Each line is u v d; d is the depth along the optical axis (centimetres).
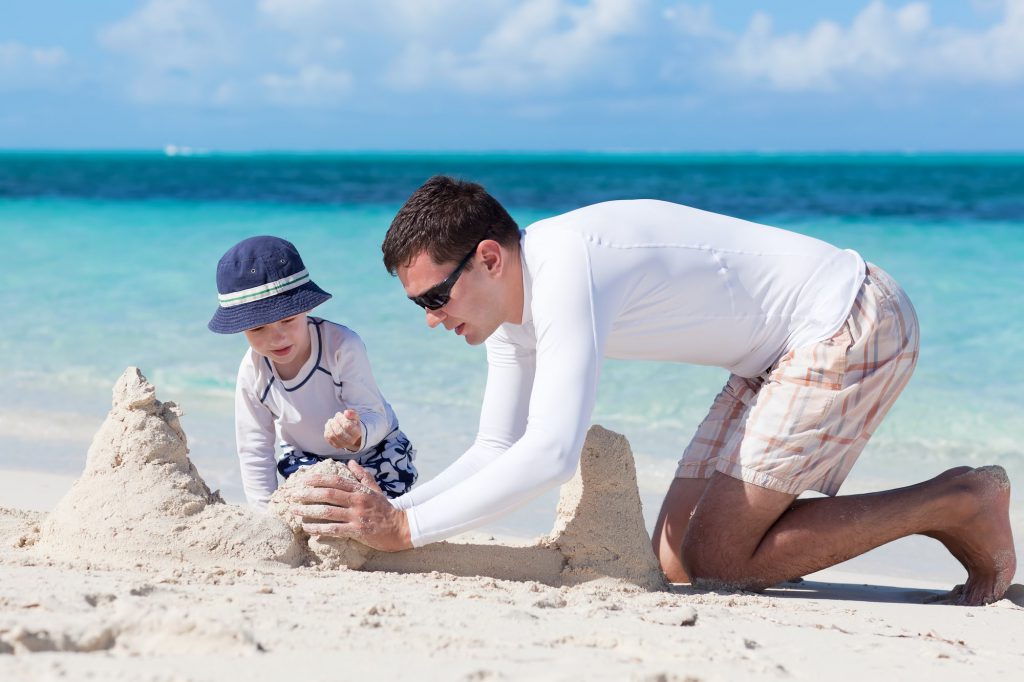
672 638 229
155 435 297
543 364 280
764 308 318
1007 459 553
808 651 232
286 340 336
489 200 286
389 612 229
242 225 1662
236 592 242
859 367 318
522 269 290
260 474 359
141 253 1326
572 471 278
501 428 328
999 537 327
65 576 247
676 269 301
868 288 326
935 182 3569
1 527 325
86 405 636
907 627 282
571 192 3078
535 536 419
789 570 330
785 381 321
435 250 278
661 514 365
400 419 609
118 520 283
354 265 1177
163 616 194
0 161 7875
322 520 294
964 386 691
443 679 180
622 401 660
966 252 1335
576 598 273
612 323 288
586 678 185
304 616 218
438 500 285
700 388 687
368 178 3756
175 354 771
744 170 5581
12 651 179
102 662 176
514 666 192
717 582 333
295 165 6694
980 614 303
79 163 6981
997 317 901
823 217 1986
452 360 750
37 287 1064
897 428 609
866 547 328
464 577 291
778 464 321
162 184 3141
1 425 585
